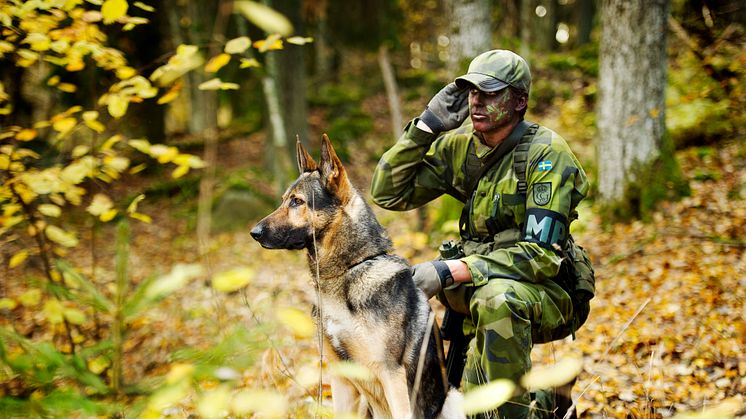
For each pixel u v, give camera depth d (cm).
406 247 745
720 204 679
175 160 255
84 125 291
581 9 1936
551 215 243
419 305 270
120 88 277
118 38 630
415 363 264
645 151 692
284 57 1219
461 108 277
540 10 2027
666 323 453
